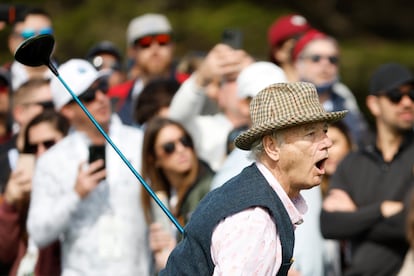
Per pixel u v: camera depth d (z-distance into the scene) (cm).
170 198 1386
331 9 3975
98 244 1343
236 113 1509
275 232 945
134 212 1366
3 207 1428
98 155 1355
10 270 1445
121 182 1365
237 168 1286
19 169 1443
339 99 1805
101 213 1351
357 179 1410
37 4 3638
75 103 1388
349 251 1431
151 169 1381
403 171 1400
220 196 962
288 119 945
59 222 1333
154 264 1391
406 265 1309
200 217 959
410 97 1428
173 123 1378
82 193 1331
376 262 1362
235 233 933
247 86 1402
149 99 1556
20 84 1712
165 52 1811
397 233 1355
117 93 1769
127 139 1402
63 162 1362
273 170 970
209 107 1614
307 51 1786
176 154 1370
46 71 1734
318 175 960
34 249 1411
